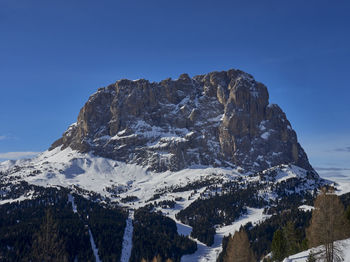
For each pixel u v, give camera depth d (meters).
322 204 69.06
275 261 109.44
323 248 69.69
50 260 185.62
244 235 118.50
